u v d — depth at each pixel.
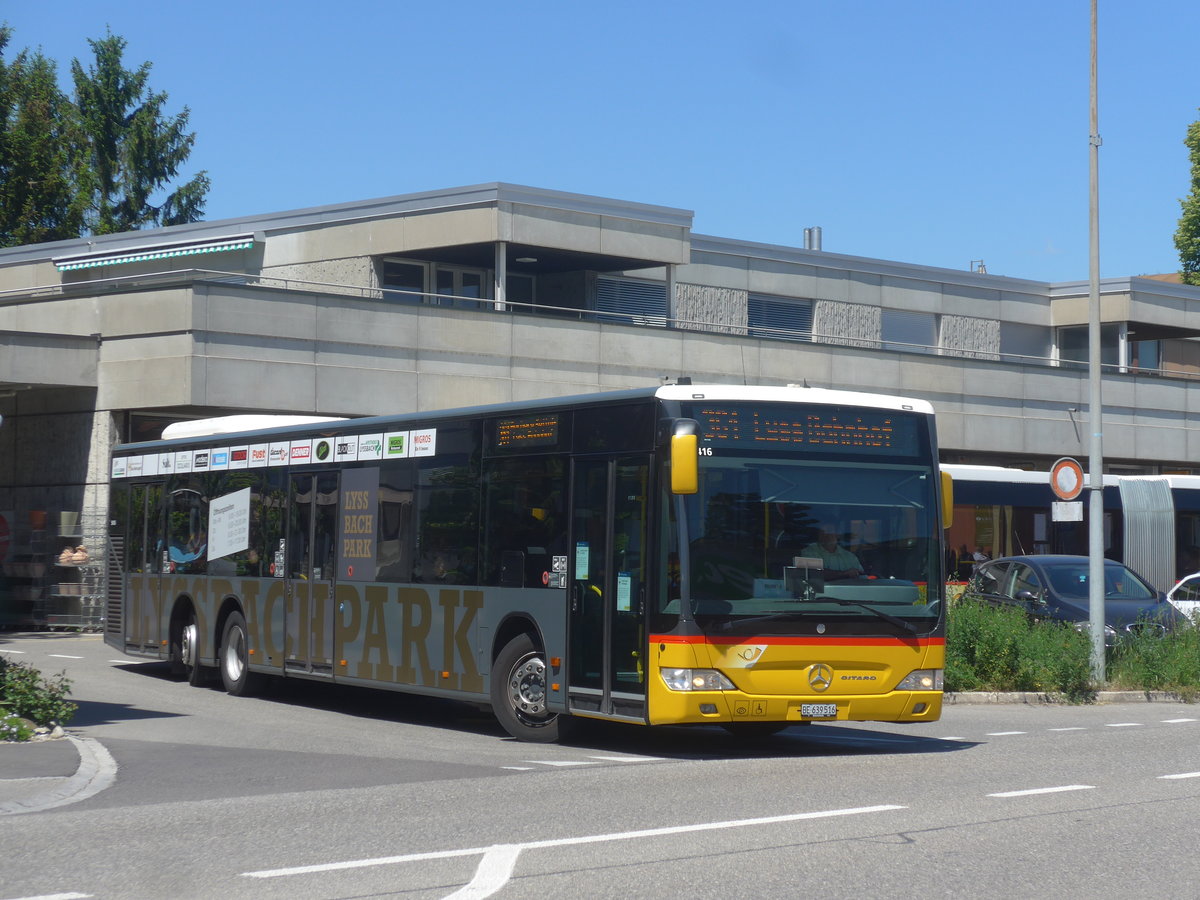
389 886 7.38
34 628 30.05
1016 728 16.27
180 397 28.20
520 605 14.11
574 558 13.54
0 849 8.39
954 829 9.00
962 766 12.30
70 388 30.03
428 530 15.54
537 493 14.09
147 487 21.72
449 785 11.02
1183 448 43.25
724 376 35.00
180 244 36.41
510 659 14.29
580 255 34.72
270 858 8.10
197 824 9.23
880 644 12.81
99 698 18.33
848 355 37.19
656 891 7.25
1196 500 33.28
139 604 21.64
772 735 15.30
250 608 18.70
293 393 29.27
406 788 10.86
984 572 24.06
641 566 12.77
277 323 29.19
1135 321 45.31
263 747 13.75
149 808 9.90
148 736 14.55
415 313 30.81
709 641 12.36
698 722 12.39
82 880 7.55
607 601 13.10
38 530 30.33
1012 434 40.00
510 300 37.72
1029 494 31.17
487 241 32.50
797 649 12.53
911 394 38.25
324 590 17.16
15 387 29.84
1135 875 7.68
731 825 9.10
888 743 14.53
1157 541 32.72
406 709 17.95
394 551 16.03
